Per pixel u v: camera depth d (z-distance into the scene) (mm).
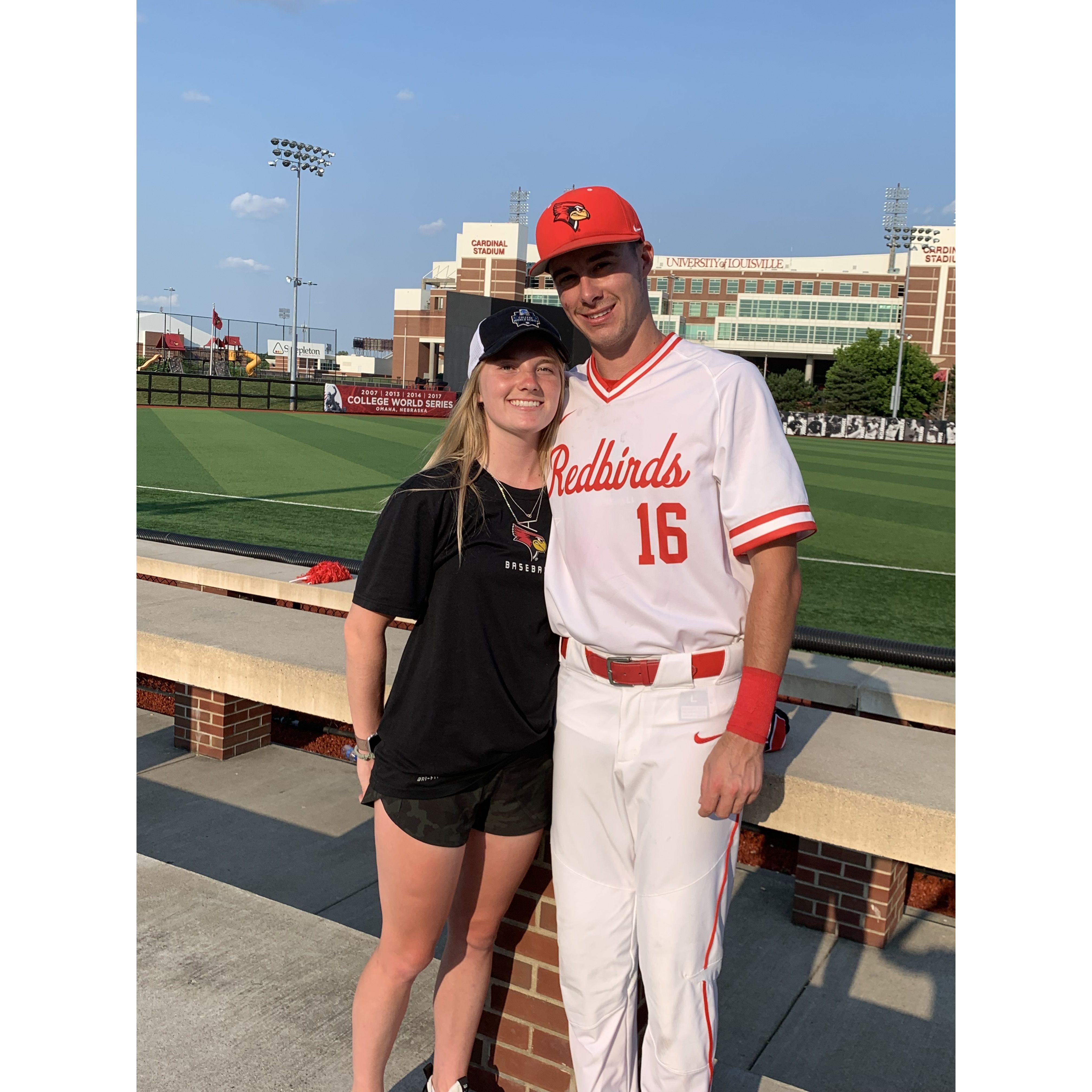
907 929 3893
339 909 3916
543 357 1781
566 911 1881
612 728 1759
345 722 2660
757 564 1648
